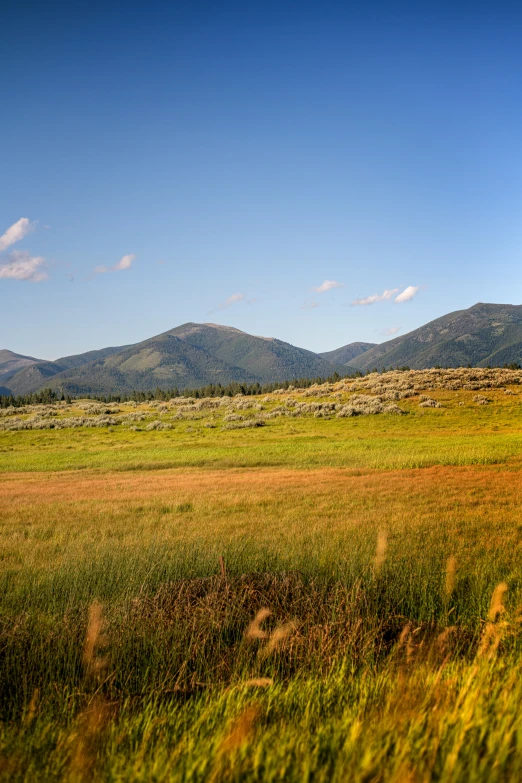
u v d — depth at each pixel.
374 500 18.84
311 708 4.31
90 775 3.36
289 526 14.25
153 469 35.69
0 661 6.00
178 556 10.52
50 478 32.28
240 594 7.67
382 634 6.60
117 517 17.58
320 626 6.54
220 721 4.14
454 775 2.79
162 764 3.30
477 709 3.46
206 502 19.84
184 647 6.23
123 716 4.61
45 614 7.59
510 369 92.56
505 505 17.12
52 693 5.34
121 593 8.36
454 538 11.98
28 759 3.66
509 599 7.52
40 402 145.12
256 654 5.98
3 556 12.12
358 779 2.84
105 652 6.01
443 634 5.68
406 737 3.29
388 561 9.41
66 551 12.09
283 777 3.03
